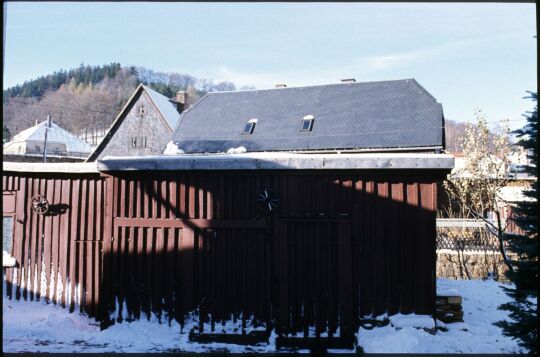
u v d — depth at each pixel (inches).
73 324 336.8
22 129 2231.8
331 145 1022.4
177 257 321.4
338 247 303.6
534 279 223.1
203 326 311.6
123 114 1556.3
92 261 350.0
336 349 297.3
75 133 2554.1
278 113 1176.8
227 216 315.9
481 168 809.5
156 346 300.4
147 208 327.0
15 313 349.7
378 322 297.1
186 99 1724.9
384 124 1027.9
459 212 898.7
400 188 303.4
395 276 300.8
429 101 1050.7
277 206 308.5
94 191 359.9
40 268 367.6
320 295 303.4
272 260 309.6
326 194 307.7
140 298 323.9
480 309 373.1
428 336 278.8
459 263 721.6
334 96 1171.9
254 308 309.1
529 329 225.9
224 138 1149.7
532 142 225.6
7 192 380.2
